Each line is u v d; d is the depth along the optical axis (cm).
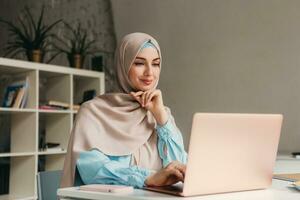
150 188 96
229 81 293
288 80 258
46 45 386
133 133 134
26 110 299
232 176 94
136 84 142
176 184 101
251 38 279
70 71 334
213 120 85
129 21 371
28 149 310
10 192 319
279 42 263
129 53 143
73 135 130
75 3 404
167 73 336
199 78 313
